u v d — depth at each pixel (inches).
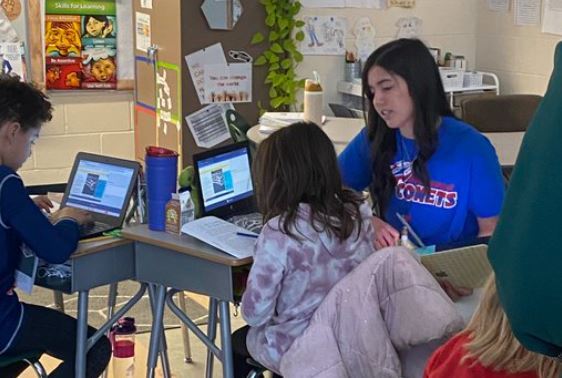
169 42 185.9
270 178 88.2
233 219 106.5
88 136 200.2
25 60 190.1
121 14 197.6
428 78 97.0
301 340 82.7
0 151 94.3
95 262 98.1
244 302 87.8
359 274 82.5
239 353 99.0
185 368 137.4
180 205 98.5
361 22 206.4
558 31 193.6
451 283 89.5
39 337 97.2
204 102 187.8
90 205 108.0
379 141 103.4
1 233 92.0
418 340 78.6
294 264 86.5
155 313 101.8
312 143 87.7
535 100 173.2
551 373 48.7
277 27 192.7
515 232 36.0
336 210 87.3
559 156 34.1
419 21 213.2
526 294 34.9
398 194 103.3
